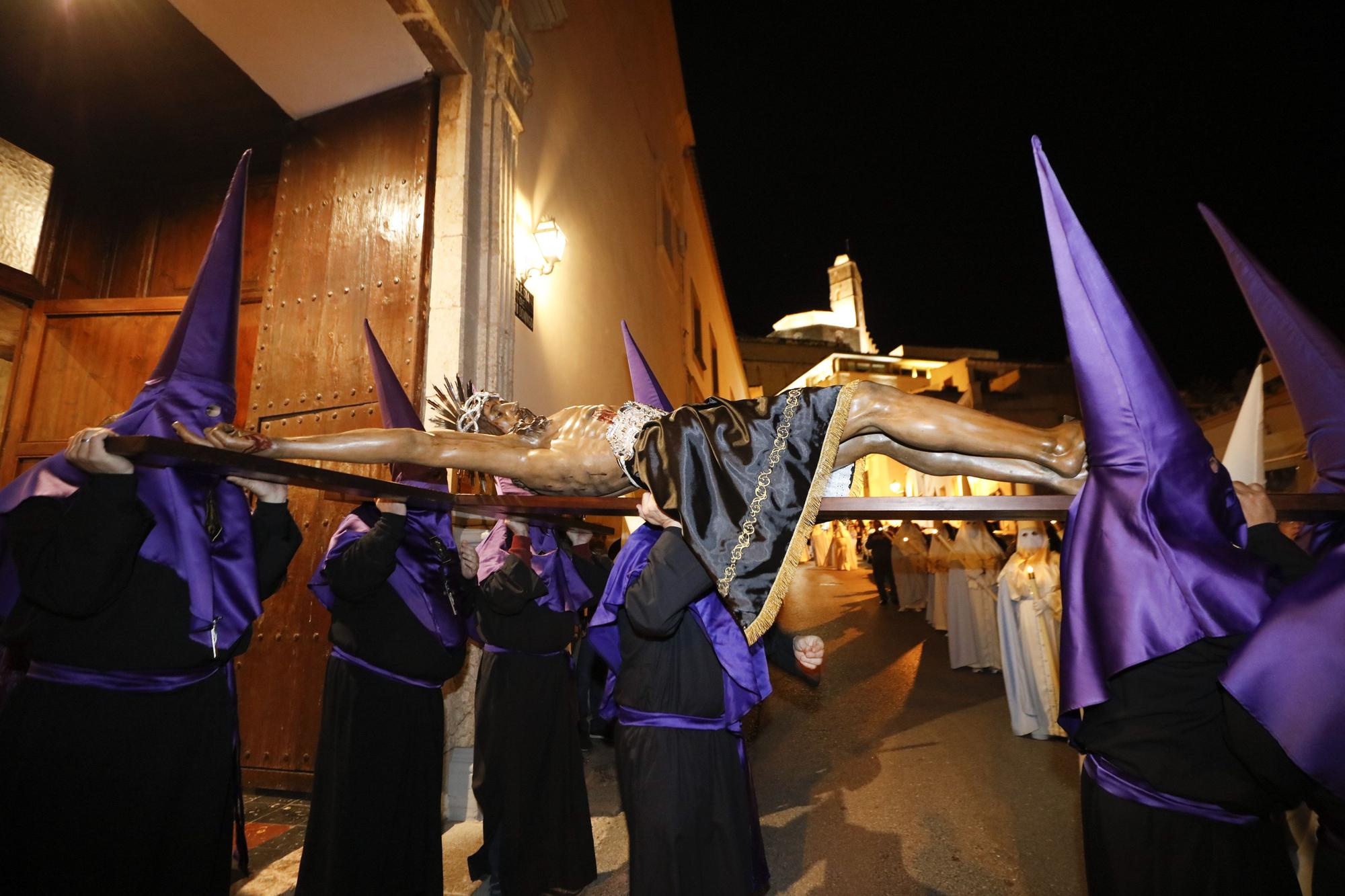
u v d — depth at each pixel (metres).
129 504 1.82
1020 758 5.06
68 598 1.79
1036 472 2.21
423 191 4.43
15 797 1.83
